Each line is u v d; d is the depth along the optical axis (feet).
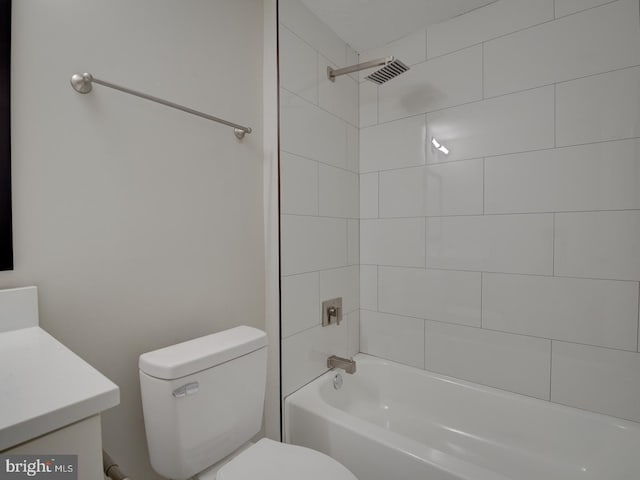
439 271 5.65
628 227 4.20
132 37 3.37
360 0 4.99
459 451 5.05
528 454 4.74
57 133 2.86
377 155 6.27
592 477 4.27
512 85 4.93
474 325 5.35
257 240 4.84
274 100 4.77
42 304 2.81
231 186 4.45
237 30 4.54
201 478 3.19
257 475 3.00
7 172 2.56
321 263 5.51
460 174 5.40
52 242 2.85
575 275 4.55
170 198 3.74
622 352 4.29
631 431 4.13
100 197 3.15
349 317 6.23
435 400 5.57
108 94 3.18
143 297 3.51
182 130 3.85
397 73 5.01
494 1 5.04
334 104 5.77
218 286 4.29
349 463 4.06
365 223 6.45
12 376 1.84
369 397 6.10
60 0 2.87
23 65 2.66
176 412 2.93
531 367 4.91
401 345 6.08
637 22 4.11
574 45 4.49
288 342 4.88
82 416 1.60
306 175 5.17
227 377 3.38
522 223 4.90
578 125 4.48
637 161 4.13
